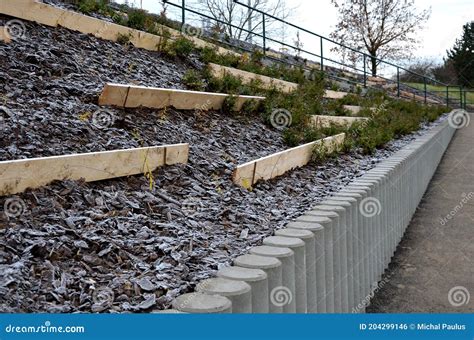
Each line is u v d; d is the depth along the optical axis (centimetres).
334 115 931
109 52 617
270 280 244
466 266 521
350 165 634
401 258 552
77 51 565
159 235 303
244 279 229
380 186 495
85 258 258
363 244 425
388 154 757
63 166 331
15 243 253
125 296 226
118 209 327
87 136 402
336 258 349
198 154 473
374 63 2544
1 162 292
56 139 378
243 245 301
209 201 383
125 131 445
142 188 371
